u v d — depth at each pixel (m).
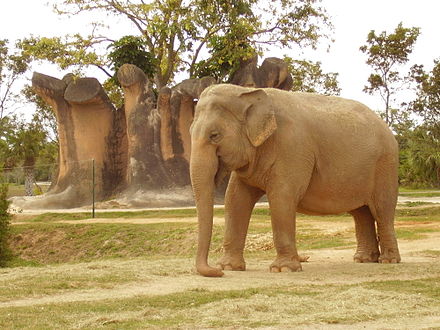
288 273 9.81
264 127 9.62
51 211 30.06
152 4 38.22
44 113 59.56
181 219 24.83
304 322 6.20
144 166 33.16
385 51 56.81
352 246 15.11
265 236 17.59
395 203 11.51
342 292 7.79
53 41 37.84
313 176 10.38
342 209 10.92
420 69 55.91
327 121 10.52
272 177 9.94
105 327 6.01
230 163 9.62
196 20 37.69
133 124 33.56
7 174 35.12
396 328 5.95
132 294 7.84
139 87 33.75
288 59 44.03
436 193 44.22
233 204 10.51
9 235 20.92
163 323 6.18
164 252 19.20
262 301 7.20
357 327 6.03
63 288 8.28
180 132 34.03
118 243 20.61
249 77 35.44
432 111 49.03
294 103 10.30
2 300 7.44
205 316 6.50
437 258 12.18
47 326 6.05
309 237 17.91
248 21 38.62
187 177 33.66
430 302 7.26
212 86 9.89
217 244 18.06
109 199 34.38
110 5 39.06
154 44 40.97
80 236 21.73
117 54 36.44
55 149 63.06
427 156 51.41
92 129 34.69
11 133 58.00
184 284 8.64
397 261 11.41
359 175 10.87
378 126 11.30
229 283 8.73
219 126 9.50
